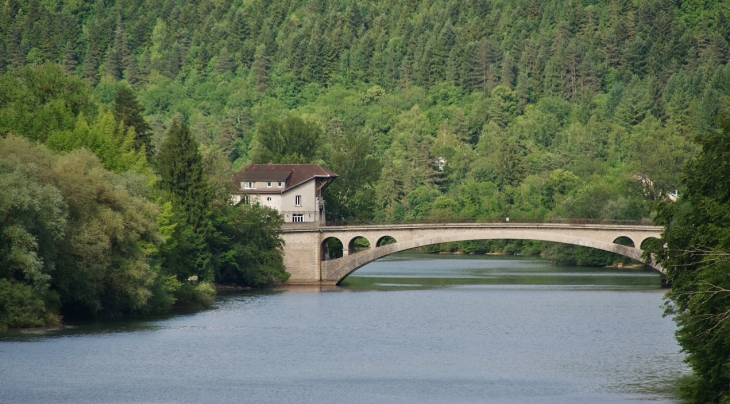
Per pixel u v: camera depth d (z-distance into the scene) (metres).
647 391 82.31
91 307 112.62
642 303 143.62
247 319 123.94
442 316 129.00
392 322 122.81
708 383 69.62
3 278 102.56
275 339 107.88
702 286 64.62
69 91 162.12
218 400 78.81
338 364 93.62
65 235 107.00
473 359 96.50
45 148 114.75
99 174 112.88
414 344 105.50
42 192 101.44
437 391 82.44
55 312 109.50
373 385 84.62
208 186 157.25
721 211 68.94
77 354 95.06
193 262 148.00
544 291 163.00
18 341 100.12
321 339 108.38
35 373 86.94
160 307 126.00
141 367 90.50
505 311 134.12
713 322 66.12
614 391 82.31
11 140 110.06
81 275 109.00
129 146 148.75
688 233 72.69
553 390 82.81
